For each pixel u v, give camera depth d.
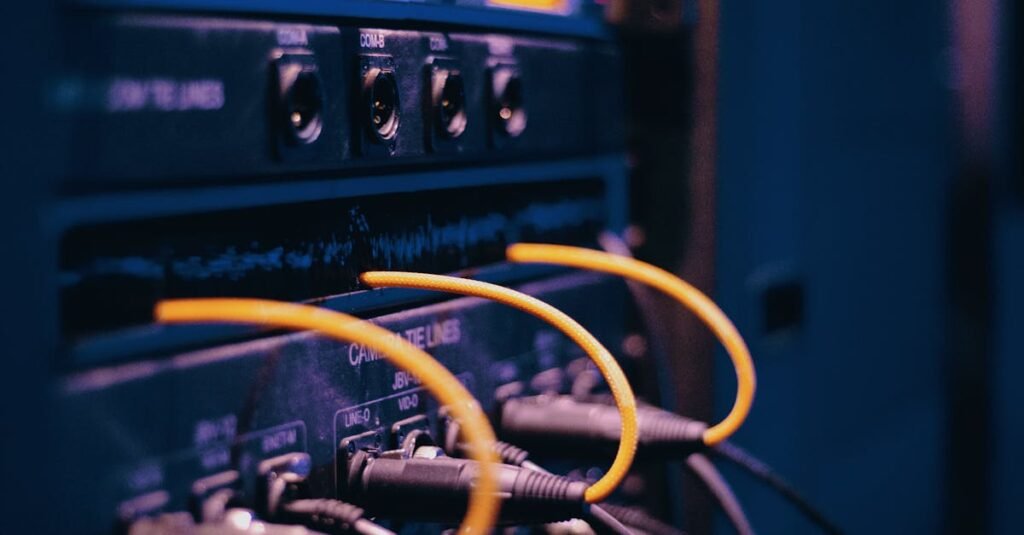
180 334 0.42
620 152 0.71
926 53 1.18
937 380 1.24
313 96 0.47
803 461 0.92
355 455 0.50
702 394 0.74
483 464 0.44
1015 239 1.32
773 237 0.85
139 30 0.40
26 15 0.36
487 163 0.59
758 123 0.82
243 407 0.44
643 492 0.73
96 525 0.39
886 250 1.09
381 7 0.50
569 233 0.67
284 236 0.47
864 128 1.03
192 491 0.42
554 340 0.64
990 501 1.30
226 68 0.43
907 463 1.17
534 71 0.62
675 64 0.73
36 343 0.37
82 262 0.39
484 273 0.59
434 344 0.55
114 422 0.39
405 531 0.54
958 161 1.25
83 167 0.38
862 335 1.04
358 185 0.50
